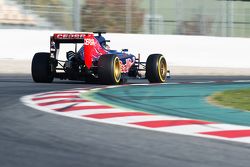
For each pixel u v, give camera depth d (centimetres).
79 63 4312
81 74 4325
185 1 8794
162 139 2006
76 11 8138
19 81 4631
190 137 2059
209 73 6881
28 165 1572
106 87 4112
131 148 1836
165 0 9062
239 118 2612
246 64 7744
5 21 7938
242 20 8888
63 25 8269
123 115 2602
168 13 8712
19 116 2511
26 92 3625
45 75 4428
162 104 3117
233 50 7712
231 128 2272
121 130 2186
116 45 7356
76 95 3441
